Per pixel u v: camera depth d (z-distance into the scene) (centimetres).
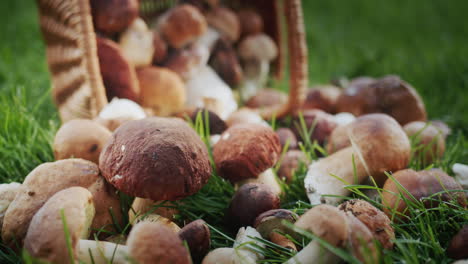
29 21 95
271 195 43
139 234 34
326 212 37
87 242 38
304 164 51
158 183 39
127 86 54
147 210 43
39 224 36
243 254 38
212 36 66
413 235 41
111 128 49
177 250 35
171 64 61
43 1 58
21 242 39
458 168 48
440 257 39
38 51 83
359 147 45
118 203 42
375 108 58
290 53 62
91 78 51
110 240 40
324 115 58
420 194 42
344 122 59
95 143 45
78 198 37
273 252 39
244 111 58
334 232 36
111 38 57
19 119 53
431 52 92
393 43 103
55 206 37
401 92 57
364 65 86
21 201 40
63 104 57
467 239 38
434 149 51
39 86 68
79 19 51
